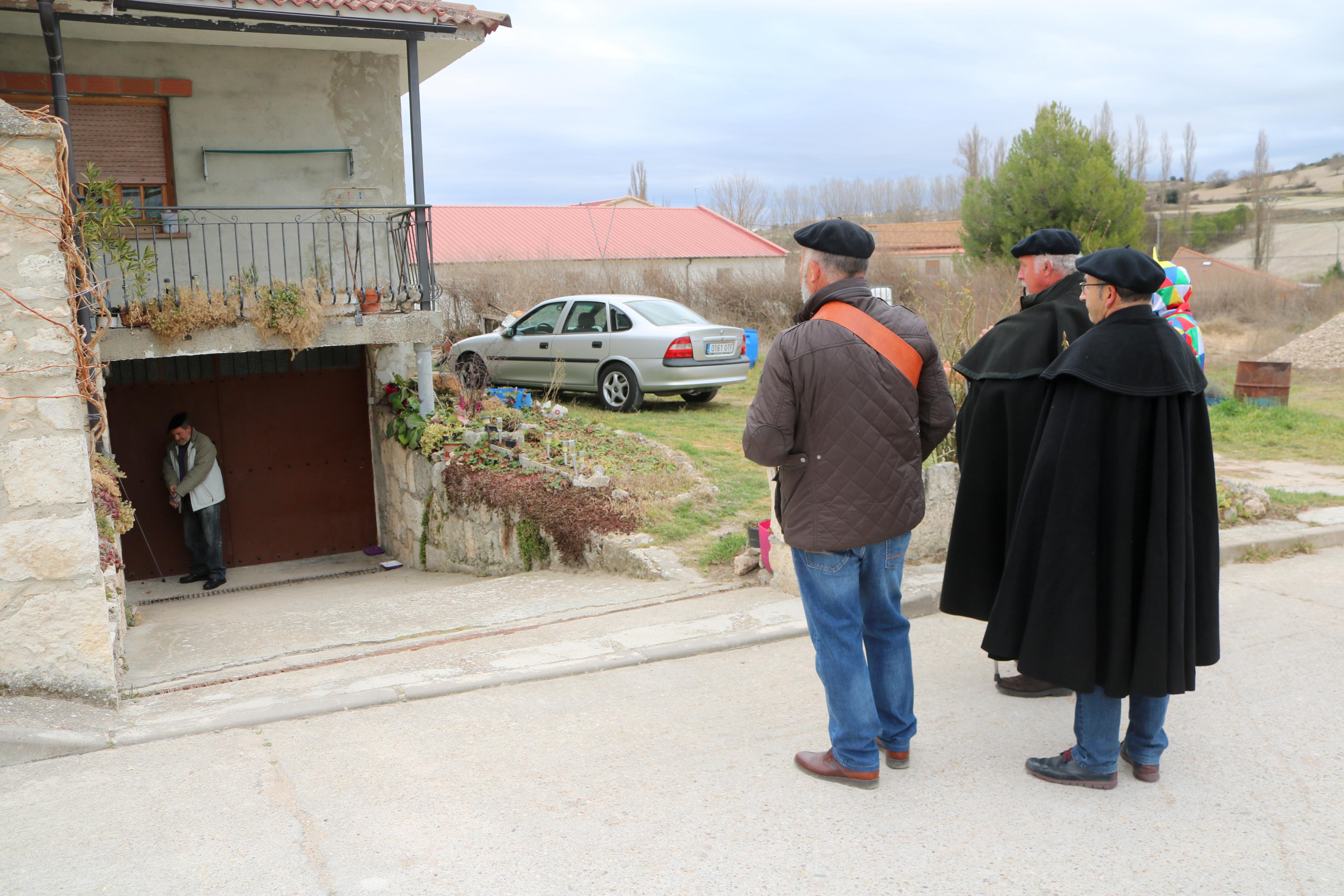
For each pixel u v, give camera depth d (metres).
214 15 8.45
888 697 3.21
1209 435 3.04
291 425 11.46
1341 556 6.23
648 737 3.55
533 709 3.85
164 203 10.19
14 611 3.83
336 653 5.39
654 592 6.05
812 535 2.96
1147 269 2.94
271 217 10.59
